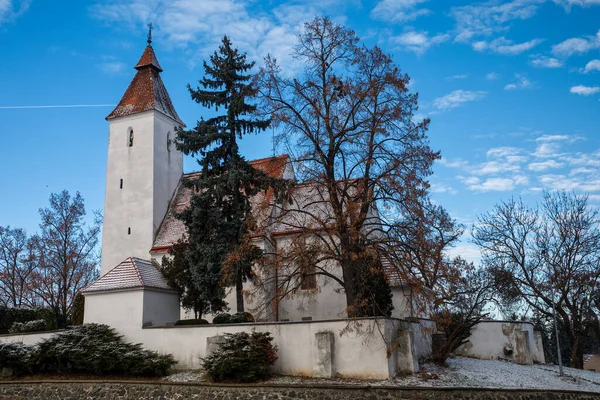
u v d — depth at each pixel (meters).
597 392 19.47
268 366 20.92
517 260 36.31
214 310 27.47
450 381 19.72
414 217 20.64
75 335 23.70
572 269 34.28
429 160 21.28
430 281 20.50
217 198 27.84
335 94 22.27
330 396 18.34
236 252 22.91
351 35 23.06
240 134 28.52
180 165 40.78
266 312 27.69
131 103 39.50
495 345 28.16
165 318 27.03
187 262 28.09
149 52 41.62
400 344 21.02
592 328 35.19
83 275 44.59
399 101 21.97
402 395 17.94
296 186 23.89
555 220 36.16
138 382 21.06
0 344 24.38
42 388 22.28
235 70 29.03
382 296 24.06
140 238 35.94
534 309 37.31
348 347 20.27
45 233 42.38
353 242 20.84
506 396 18.44
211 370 20.06
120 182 37.75
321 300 29.41
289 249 22.20
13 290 43.66
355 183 21.89
